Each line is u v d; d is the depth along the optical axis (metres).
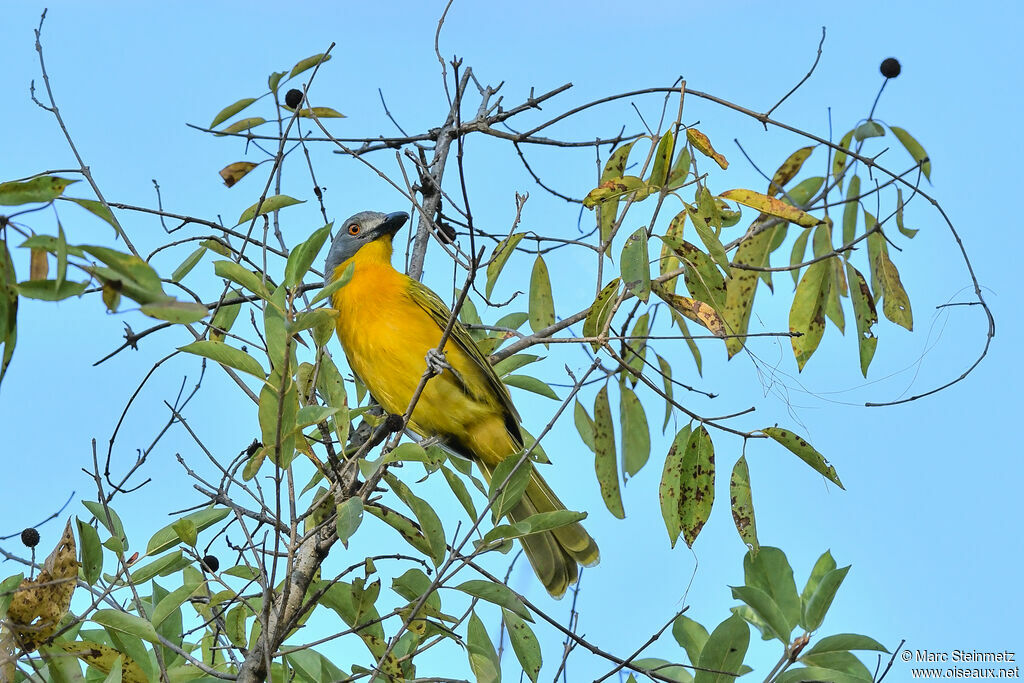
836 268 10.67
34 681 7.51
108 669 7.38
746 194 8.33
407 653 8.42
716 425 8.75
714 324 8.40
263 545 7.55
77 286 5.63
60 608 7.18
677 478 8.81
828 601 8.55
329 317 6.90
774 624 8.42
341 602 7.99
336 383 7.91
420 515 7.86
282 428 6.84
